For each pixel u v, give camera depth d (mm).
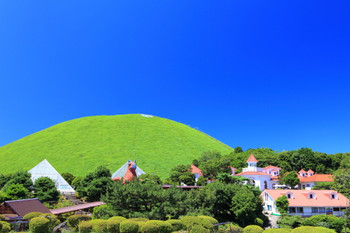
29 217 25766
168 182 71375
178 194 31703
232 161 92688
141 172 72438
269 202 50875
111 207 32312
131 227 20141
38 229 21438
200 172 80500
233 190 44000
